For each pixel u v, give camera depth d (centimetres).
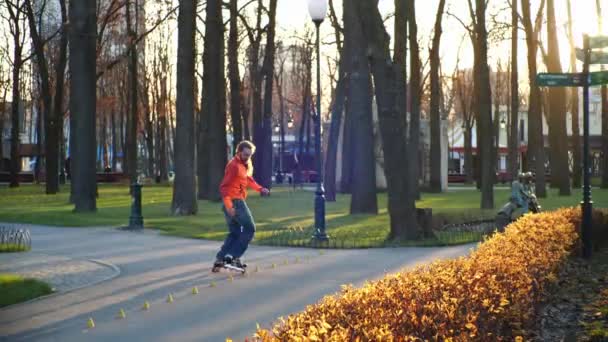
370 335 479
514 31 4806
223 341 821
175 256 1638
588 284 1320
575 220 1619
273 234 2102
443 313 582
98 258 1602
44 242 1952
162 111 6525
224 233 2194
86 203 3030
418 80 3956
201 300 1081
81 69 3030
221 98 3841
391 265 1487
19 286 1155
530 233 1214
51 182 4688
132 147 4644
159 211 3153
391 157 1925
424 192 5103
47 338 844
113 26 5459
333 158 3950
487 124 3322
